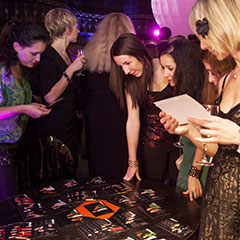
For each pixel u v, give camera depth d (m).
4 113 1.93
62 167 2.59
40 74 2.43
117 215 1.38
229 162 1.12
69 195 1.61
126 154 2.56
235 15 0.99
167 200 1.54
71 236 1.20
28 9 5.39
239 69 1.16
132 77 2.01
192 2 3.46
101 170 2.60
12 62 1.93
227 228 1.13
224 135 1.03
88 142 2.62
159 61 1.94
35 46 1.89
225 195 1.13
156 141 2.17
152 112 2.12
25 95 2.14
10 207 1.48
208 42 1.07
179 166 2.06
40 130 2.52
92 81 2.46
